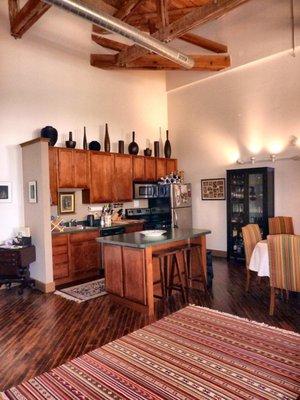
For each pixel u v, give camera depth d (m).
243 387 2.13
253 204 5.90
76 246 5.07
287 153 5.62
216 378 2.24
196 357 2.54
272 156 5.74
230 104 6.44
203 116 6.95
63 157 5.23
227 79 6.46
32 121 5.19
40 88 5.32
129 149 6.65
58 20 5.57
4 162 4.84
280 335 2.90
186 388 2.14
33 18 4.48
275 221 5.15
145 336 2.95
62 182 5.20
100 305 3.85
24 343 2.89
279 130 5.71
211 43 6.09
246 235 4.25
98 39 6.21
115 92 6.61
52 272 4.55
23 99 5.09
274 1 5.60
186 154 7.33
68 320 3.41
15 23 4.71
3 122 4.84
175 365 2.43
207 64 6.15
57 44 5.57
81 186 5.50
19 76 5.04
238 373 2.30
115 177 6.08
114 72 6.60
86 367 2.45
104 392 2.13
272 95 5.78
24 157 4.95
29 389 2.19
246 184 5.91
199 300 3.95
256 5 5.82
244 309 3.60
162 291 3.89
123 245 3.57
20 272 4.47
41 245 4.55
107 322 3.33
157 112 7.52
